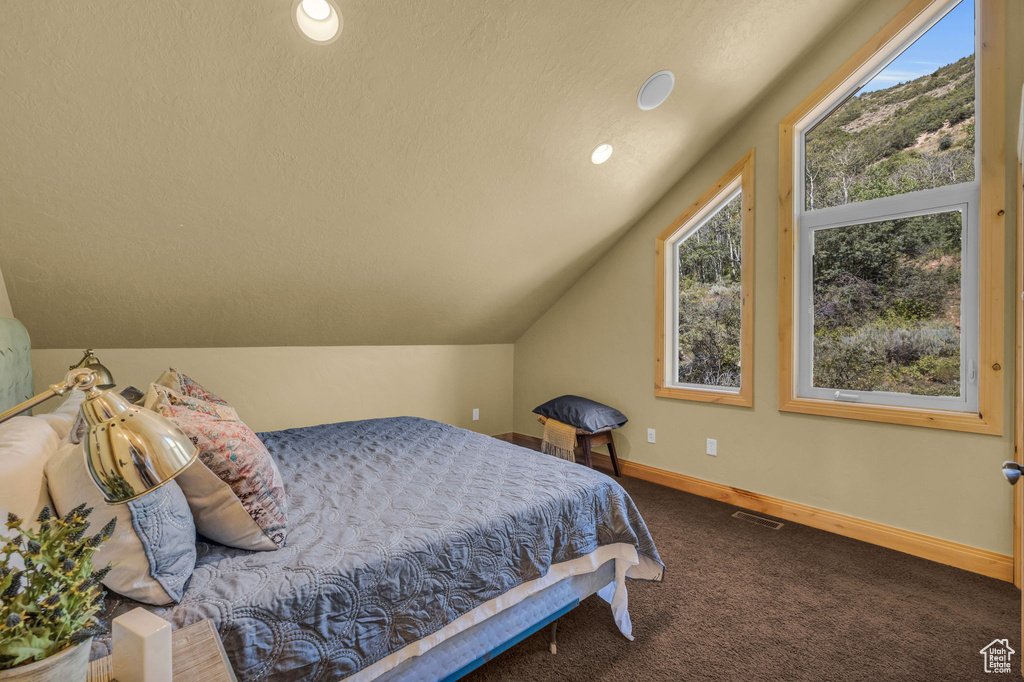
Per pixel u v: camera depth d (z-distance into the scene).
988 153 2.08
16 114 1.47
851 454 2.51
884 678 1.50
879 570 2.16
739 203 3.04
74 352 2.57
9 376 1.76
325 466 1.94
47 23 1.31
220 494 1.15
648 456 3.49
